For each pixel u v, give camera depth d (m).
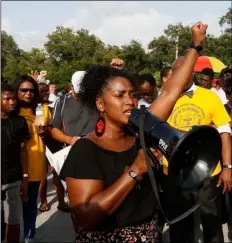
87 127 4.12
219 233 3.46
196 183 1.55
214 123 3.49
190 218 3.56
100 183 1.71
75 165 1.71
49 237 4.62
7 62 42.47
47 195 6.52
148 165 1.49
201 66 11.45
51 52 38.00
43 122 3.99
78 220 1.71
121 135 1.83
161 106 1.81
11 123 3.62
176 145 1.41
